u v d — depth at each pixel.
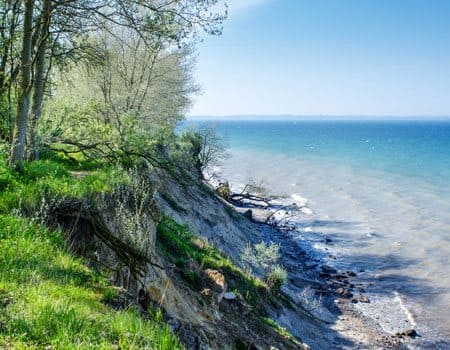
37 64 12.34
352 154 110.12
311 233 40.78
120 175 10.85
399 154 109.75
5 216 7.18
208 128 49.84
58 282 5.84
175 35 11.02
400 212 47.44
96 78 21.16
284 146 135.62
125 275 7.59
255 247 28.33
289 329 17.89
